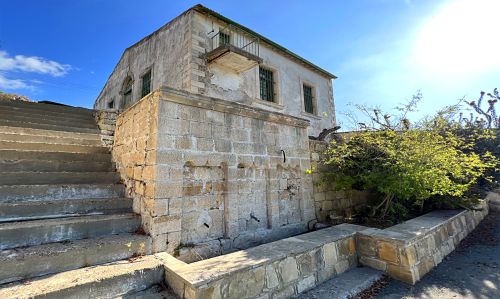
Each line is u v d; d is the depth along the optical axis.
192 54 9.02
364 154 5.46
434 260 4.30
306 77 13.94
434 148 4.71
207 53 9.12
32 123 5.89
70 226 2.99
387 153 5.03
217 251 3.77
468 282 3.58
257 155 4.68
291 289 3.10
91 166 4.62
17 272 2.30
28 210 3.11
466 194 6.21
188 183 3.70
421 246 4.05
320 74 14.98
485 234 6.10
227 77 10.08
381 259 3.91
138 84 12.30
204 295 2.34
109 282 2.42
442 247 4.72
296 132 5.58
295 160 5.41
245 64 9.73
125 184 4.28
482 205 7.89
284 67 12.66
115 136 5.16
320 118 14.27
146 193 3.46
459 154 6.01
